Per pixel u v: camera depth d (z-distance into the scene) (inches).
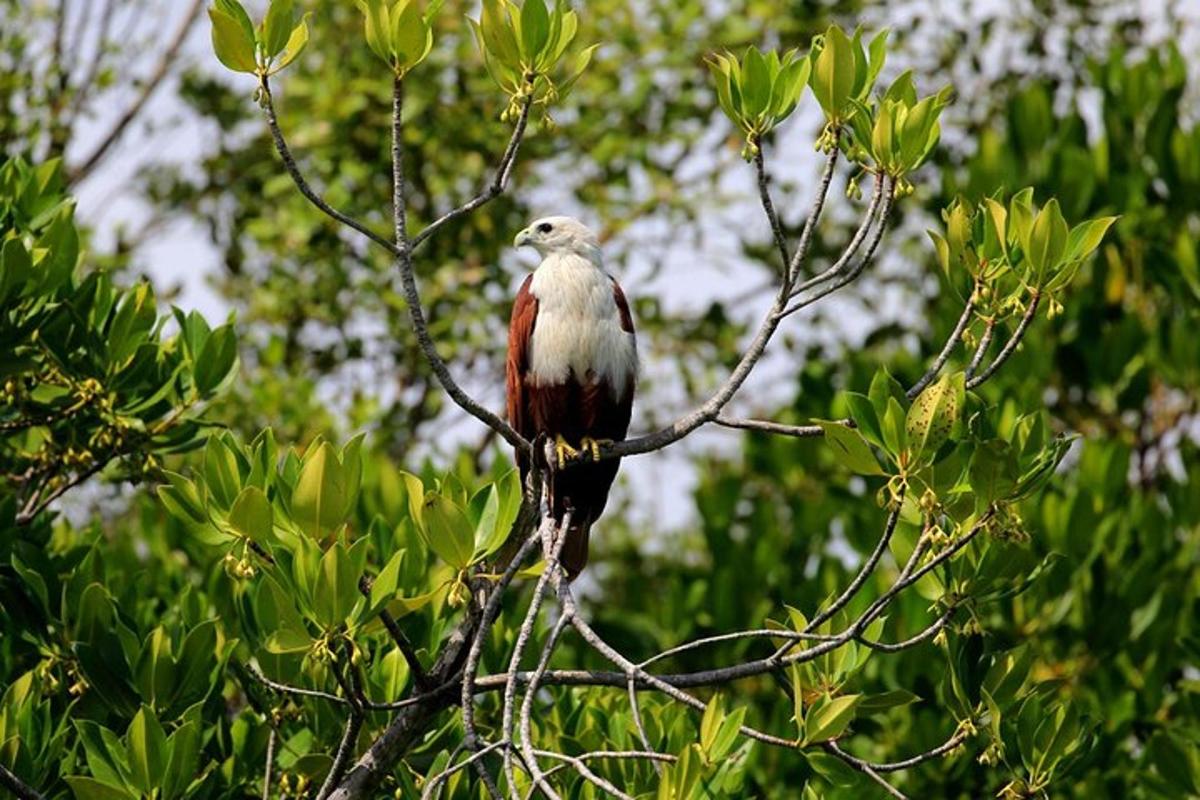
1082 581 556.1
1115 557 563.5
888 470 306.8
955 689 327.6
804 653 306.0
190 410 435.5
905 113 302.2
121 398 421.7
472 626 328.8
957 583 324.8
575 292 409.4
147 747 316.2
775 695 575.2
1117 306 647.8
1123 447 590.6
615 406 412.8
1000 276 308.7
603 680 319.0
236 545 303.7
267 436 324.5
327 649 288.2
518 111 303.0
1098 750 527.8
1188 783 482.0
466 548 292.4
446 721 388.5
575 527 399.2
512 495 300.4
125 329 414.9
